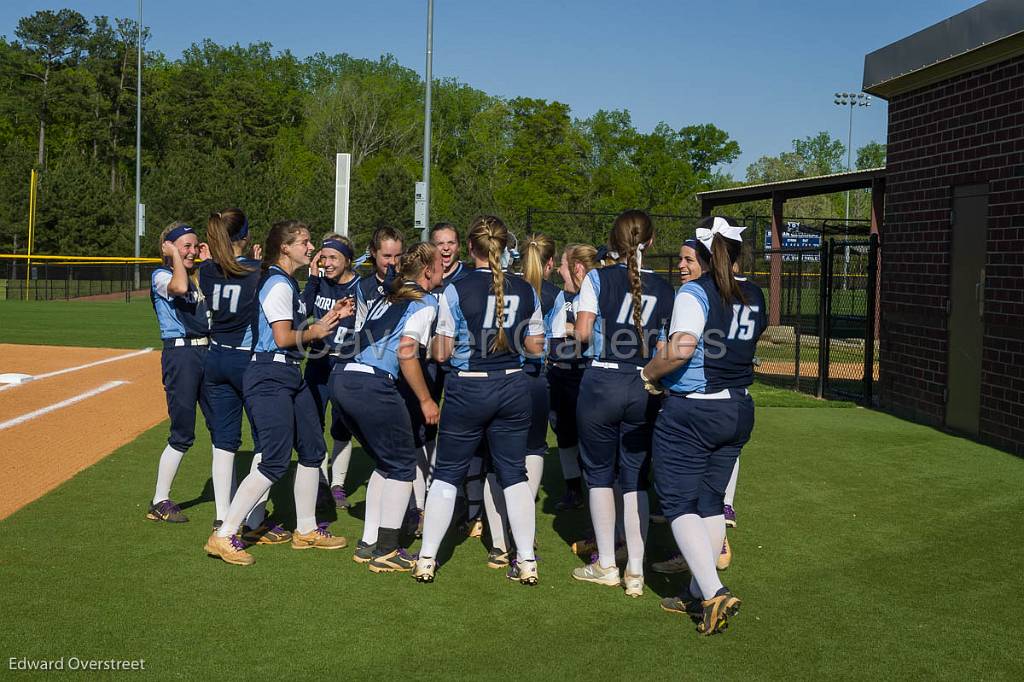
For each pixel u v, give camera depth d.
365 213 50.28
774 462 8.01
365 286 5.78
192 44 98.81
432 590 4.89
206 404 5.80
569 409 6.42
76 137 69.75
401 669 3.90
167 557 5.29
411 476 5.19
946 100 9.83
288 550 5.54
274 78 99.44
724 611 4.18
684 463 4.41
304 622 4.39
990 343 8.88
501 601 4.74
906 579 5.10
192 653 4.01
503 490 5.11
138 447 8.27
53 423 9.43
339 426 6.48
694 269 4.58
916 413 10.29
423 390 5.02
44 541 5.54
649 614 4.59
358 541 5.75
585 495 6.85
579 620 4.50
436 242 5.99
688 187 83.19
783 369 15.53
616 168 80.25
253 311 5.47
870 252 11.21
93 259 34.22
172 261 5.75
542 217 44.53
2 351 16.55
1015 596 4.85
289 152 75.81
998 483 7.29
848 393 12.03
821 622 4.48
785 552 5.56
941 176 9.88
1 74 71.38
